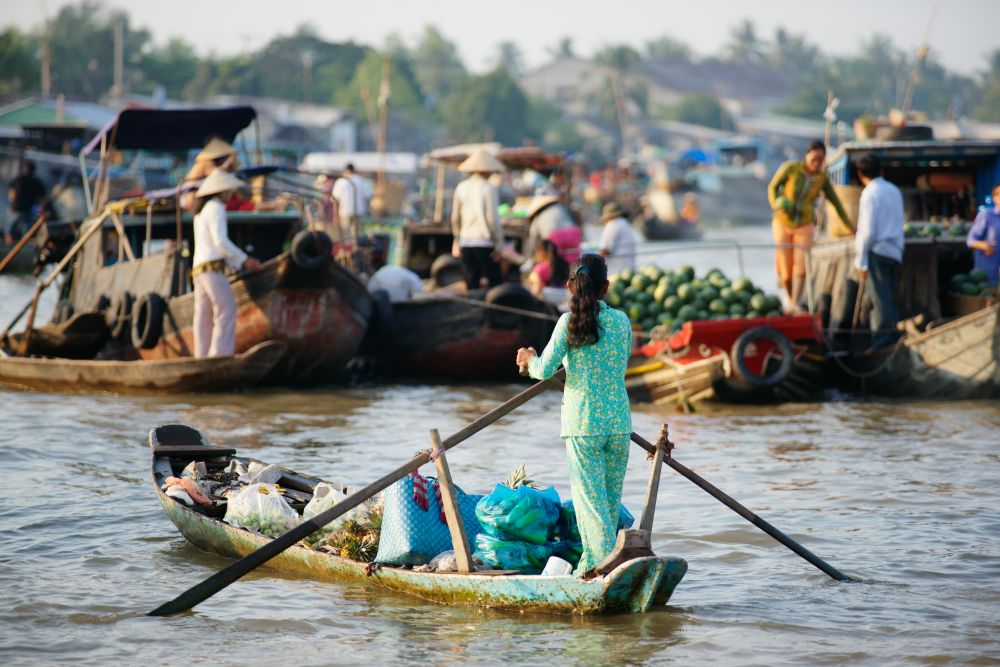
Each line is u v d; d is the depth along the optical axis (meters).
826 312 36.22
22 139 98.75
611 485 15.66
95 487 22.56
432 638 14.72
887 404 32.56
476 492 22.27
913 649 14.27
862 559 17.98
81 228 40.53
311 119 184.38
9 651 14.17
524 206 52.81
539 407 33.38
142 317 35.69
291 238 38.31
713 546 18.77
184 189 35.69
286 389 36.09
